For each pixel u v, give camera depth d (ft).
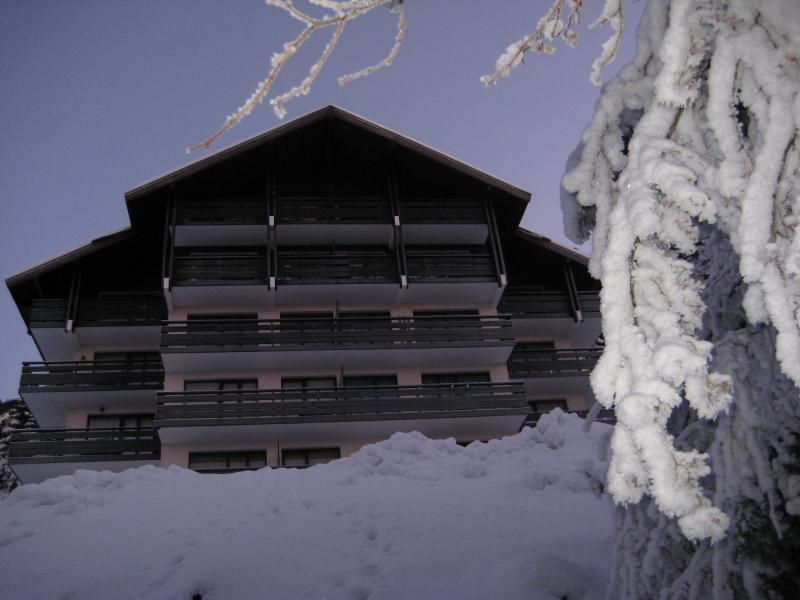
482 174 93.81
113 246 90.22
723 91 9.88
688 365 8.38
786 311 8.73
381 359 86.53
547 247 97.25
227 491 35.27
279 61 10.16
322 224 90.07
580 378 92.22
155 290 90.89
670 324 8.97
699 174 10.10
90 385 83.46
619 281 9.56
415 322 88.89
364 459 40.34
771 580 10.44
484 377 88.43
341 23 10.25
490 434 85.20
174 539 27.99
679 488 8.18
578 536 23.81
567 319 94.89
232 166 90.53
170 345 81.66
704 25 10.51
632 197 9.68
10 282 86.33
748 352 11.49
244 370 84.58
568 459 35.50
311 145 92.43
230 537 27.27
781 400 10.97
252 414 79.46
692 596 10.98
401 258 88.94
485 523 26.43
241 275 86.69
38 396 83.10
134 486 37.47
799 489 10.52
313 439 82.02
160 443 80.94
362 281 88.43
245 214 89.04
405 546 25.08
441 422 82.99
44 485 36.60
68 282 90.79
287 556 24.94
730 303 12.02
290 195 93.56
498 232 97.19
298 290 87.76
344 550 25.22
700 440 11.61
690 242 9.43
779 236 9.33
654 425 8.46
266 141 88.28
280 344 83.51
